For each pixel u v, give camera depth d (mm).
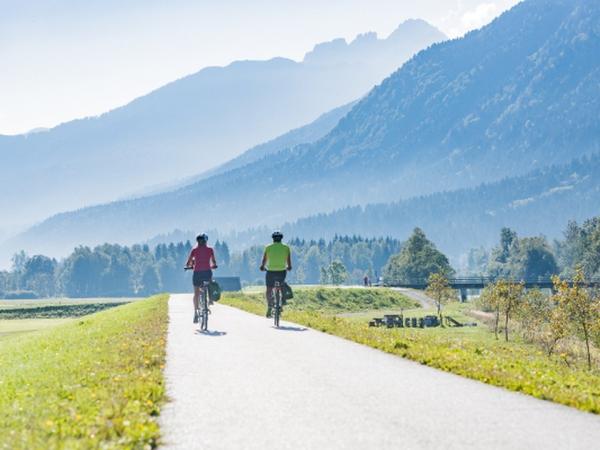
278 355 15047
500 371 12773
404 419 9148
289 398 10477
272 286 22375
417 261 183375
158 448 7828
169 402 10188
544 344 46625
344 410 9672
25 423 8672
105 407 9336
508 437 8258
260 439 8172
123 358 14164
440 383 11859
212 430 8586
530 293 62281
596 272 167125
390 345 16422
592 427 8781
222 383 11664
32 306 153125
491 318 82062
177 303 41156
